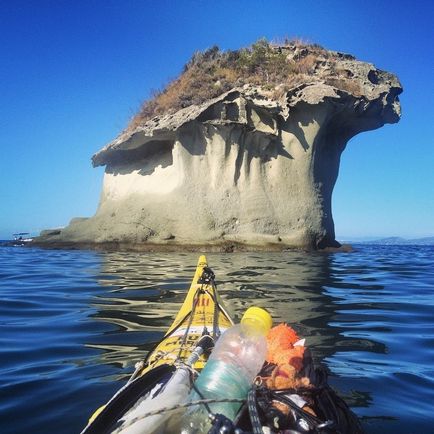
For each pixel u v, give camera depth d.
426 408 4.02
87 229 23.61
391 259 19.00
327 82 22.39
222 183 22.19
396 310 7.98
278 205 22.08
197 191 22.19
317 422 2.35
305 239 21.83
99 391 4.30
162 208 22.27
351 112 22.70
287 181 22.33
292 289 9.83
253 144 22.34
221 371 2.36
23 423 3.71
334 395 2.89
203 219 21.66
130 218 22.44
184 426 2.32
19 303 8.44
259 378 2.69
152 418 2.36
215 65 24.61
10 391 4.33
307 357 3.10
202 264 7.05
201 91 23.12
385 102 23.02
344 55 24.66
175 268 13.48
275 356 3.02
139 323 6.80
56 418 3.78
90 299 8.72
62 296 9.09
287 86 21.69
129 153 25.20
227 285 10.12
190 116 21.86
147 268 13.57
